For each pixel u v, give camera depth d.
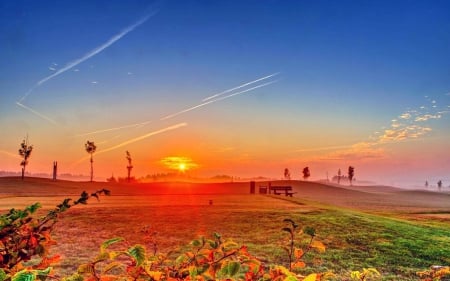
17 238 2.06
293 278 1.85
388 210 36.28
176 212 18.30
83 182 88.06
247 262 2.09
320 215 16.91
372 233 12.40
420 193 147.75
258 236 11.98
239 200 29.53
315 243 2.28
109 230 12.91
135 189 73.56
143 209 19.28
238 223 14.71
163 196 38.31
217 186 95.44
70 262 8.62
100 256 1.82
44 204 22.67
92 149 98.25
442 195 134.12
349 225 13.94
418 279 7.80
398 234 12.41
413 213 28.12
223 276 2.00
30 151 84.19
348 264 8.74
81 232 12.50
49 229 2.24
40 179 85.31
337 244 10.76
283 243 10.61
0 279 1.55
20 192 55.25
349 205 50.12
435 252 10.10
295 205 23.72
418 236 12.21
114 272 6.91
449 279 7.41
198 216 16.67
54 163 89.88
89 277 1.92
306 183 123.75
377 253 9.91
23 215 2.12
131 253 1.77
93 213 17.22
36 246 2.07
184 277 2.01
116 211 18.23
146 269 1.87
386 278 7.84
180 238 11.44
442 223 17.70
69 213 16.88
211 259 2.09
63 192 58.44
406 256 9.68
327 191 107.25
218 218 15.97
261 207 21.78
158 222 14.83
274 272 1.95
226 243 2.22
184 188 81.75
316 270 8.16
